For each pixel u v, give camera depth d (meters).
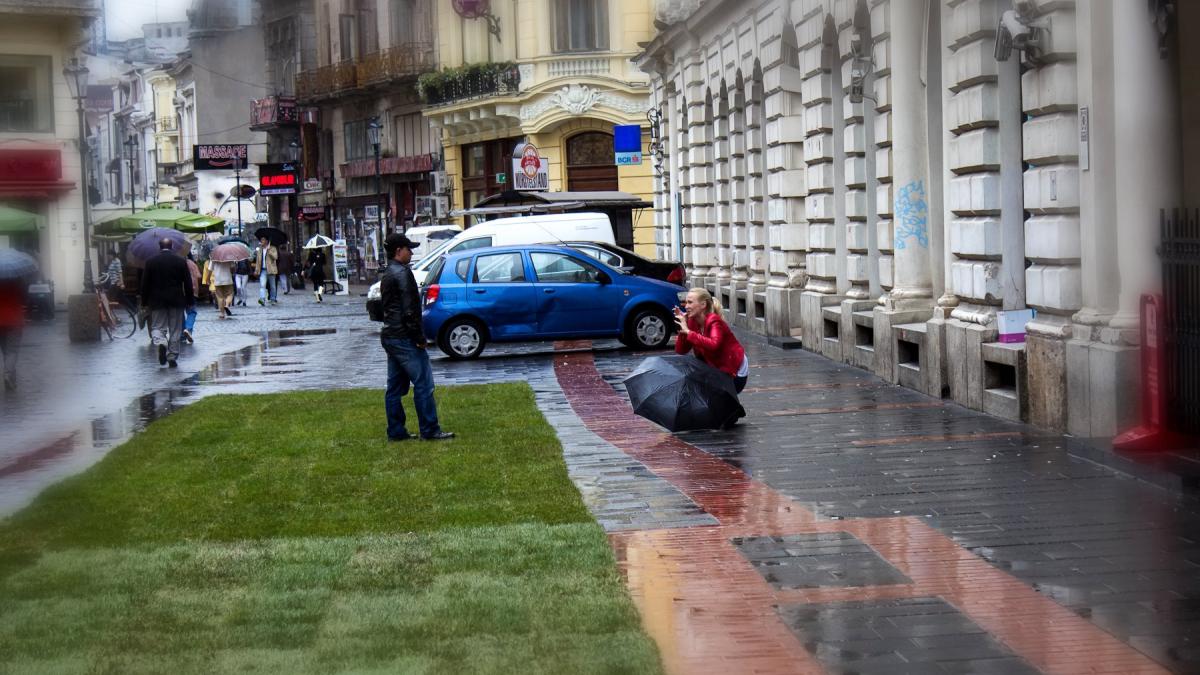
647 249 46.81
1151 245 10.21
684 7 31.28
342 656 5.03
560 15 43.62
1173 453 9.34
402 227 45.78
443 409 14.77
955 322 13.65
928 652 5.03
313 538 7.75
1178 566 6.37
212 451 11.94
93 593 6.30
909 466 9.85
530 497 8.97
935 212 15.68
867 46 17.44
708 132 31.67
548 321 22.80
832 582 6.33
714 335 12.70
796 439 11.59
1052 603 5.75
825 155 20.16
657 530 7.80
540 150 45.34
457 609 5.81
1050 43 11.14
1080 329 10.79
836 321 19.61
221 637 5.40
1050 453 10.10
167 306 22.61
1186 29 10.34
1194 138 10.45
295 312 40.69
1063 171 11.11
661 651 5.15
